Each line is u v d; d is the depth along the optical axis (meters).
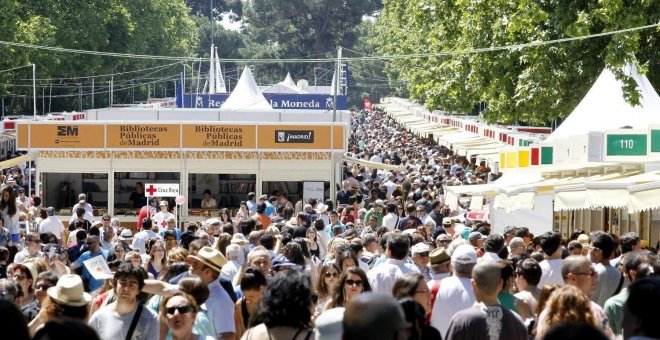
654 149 26.14
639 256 15.26
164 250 21.62
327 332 9.05
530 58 40.03
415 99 101.19
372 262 21.50
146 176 45.06
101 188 45.16
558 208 24.98
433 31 62.00
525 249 19.80
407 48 96.12
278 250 22.39
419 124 102.50
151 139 44.44
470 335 11.69
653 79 38.91
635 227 28.42
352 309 6.84
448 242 21.38
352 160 51.62
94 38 111.25
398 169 53.66
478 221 29.30
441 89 55.28
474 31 44.47
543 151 33.03
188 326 12.16
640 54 38.62
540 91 39.94
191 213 44.19
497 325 11.71
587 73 39.16
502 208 31.59
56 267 19.59
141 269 12.90
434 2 51.91
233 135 44.44
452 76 51.75
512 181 31.91
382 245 21.45
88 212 35.31
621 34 34.38
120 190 45.06
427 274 17.92
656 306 8.51
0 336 7.04
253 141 44.44
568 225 32.59
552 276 17.33
